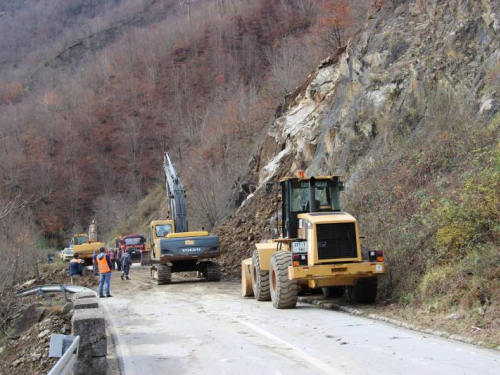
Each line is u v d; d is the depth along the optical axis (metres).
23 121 93.38
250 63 89.31
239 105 53.94
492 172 12.39
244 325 11.27
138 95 94.56
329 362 7.82
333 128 24.03
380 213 15.98
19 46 165.50
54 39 162.75
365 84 23.52
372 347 8.64
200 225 38.50
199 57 98.00
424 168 16.38
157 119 87.00
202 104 85.44
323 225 12.78
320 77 31.56
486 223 11.61
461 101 17.30
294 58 51.78
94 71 109.94
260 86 73.12
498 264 10.36
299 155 27.23
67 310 14.28
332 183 14.45
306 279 12.84
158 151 81.69
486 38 18.20
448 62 19.05
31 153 82.69
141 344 10.04
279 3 100.50
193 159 54.12
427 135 17.72
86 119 90.25
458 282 10.77
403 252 13.22
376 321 11.07
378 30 24.89
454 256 11.76
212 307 14.65
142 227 61.88
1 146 83.88
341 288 15.03
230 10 106.56
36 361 10.74
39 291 18.98
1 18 191.25
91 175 80.56
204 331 10.91
